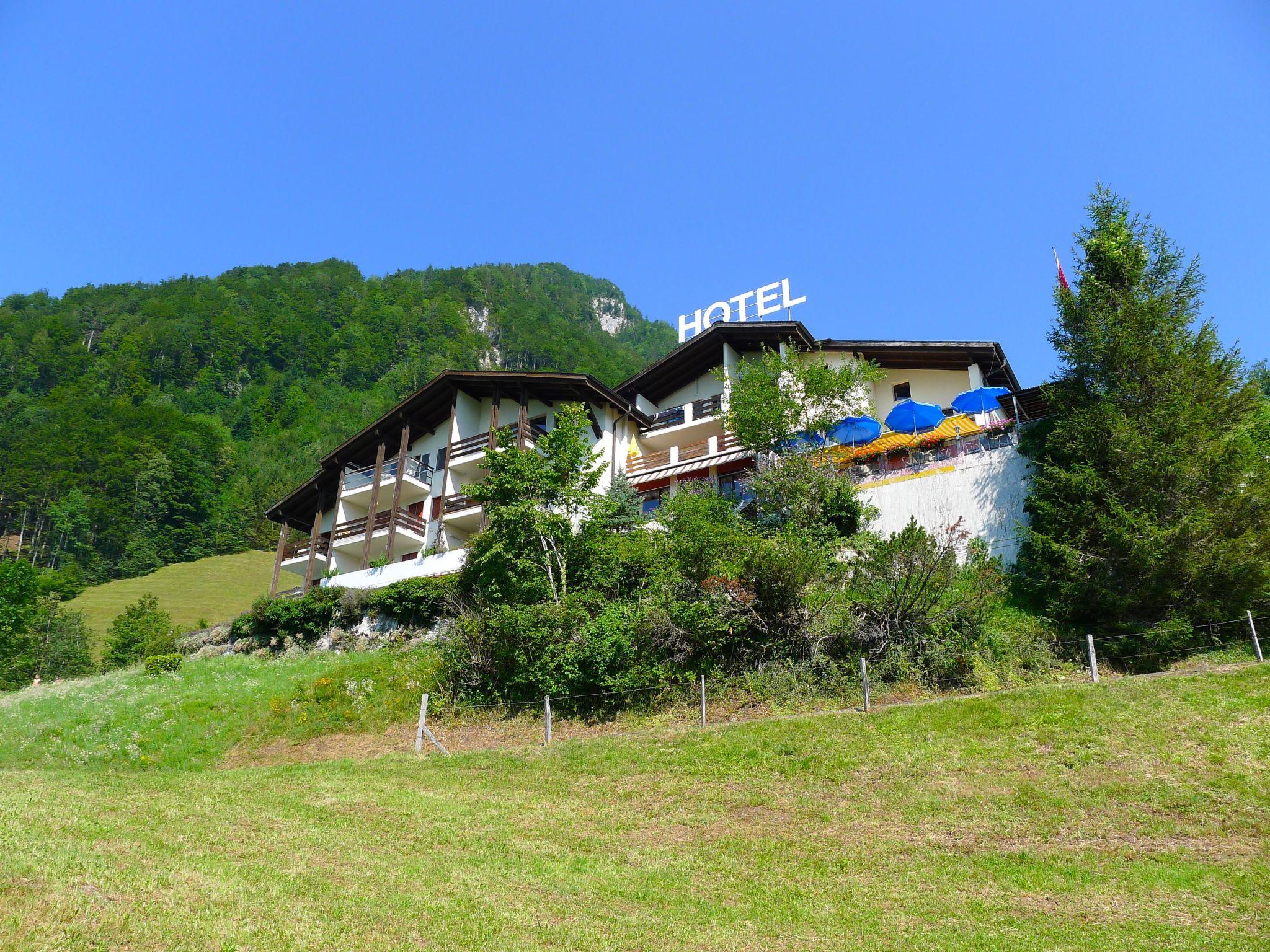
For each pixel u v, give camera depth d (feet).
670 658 80.38
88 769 87.51
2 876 38.09
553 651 83.76
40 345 508.53
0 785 63.87
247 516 383.65
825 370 110.63
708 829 54.13
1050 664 74.69
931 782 55.77
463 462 137.39
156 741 92.22
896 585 76.95
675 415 141.90
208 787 65.36
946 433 100.53
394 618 113.60
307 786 66.03
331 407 531.91
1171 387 83.56
